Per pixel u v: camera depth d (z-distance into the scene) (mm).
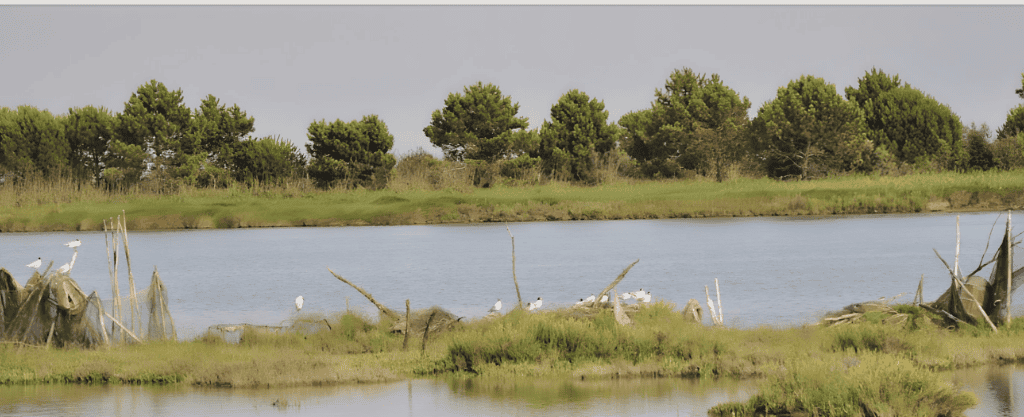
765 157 108938
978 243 54875
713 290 37219
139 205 90625
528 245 61469
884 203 82688
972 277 23484
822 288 37094
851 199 83562
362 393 17406
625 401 16344
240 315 32688
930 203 83250
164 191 102625
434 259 53500
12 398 17094
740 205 84062
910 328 22656
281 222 84875
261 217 85375
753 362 19203
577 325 21031
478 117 110750
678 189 96438
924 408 13844
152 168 105562
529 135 111688
